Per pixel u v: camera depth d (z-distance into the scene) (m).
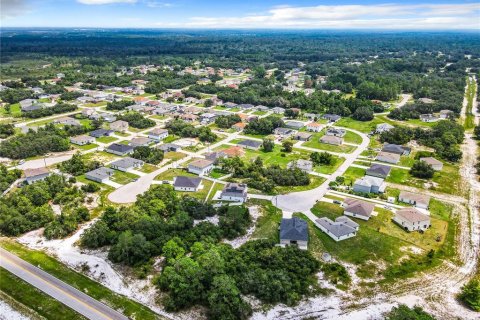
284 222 104.31
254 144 175.25
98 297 78.69
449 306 77.69
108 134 192.50
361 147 177.12
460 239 101.56
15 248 95.25
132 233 96.56
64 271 86.69
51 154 166.12
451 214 115.00
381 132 193.75
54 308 75.12
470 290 78.25
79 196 122.06
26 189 122.44
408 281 85.12
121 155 164.75
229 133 199.25
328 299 79.81
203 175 143.88
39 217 107.88
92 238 95.75
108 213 105.50
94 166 147.88
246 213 109.75
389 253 94.88
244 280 81.38
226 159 151.00
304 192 129.12
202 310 76.50
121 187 132.50
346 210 113.06
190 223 105.06
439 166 148.88
